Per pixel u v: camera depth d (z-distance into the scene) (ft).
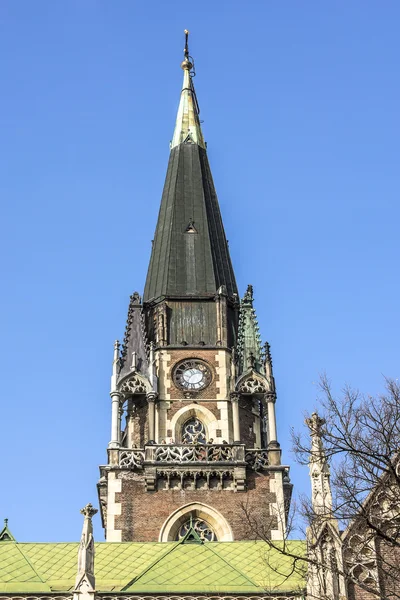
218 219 300.40
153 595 179.52
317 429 161.99
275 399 263.70
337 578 165.17
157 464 251.60
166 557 192.85
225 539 245.86
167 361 270.46
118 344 268.82
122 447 258.16
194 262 287.48
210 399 266.57
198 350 272.31
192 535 201.36
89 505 183.83
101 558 197.77
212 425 263.70
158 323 275.80
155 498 249.96
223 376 269.23
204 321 277.85
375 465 155.02
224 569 188.44
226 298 281.13
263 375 266.36
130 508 248.93
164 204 302.45
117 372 265.54
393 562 166.20
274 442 257.14
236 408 263.70
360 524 165.68
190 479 251.60
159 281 284.61
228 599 179.52
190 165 307.58
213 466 252.01
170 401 265.95
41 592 179.63
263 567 190.19
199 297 280.31
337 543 166.81
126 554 199.41
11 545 199.41
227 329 276.82
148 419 262.67
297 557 164.66
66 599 179.32
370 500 160.35
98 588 186.70
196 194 301.22
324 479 169.78
